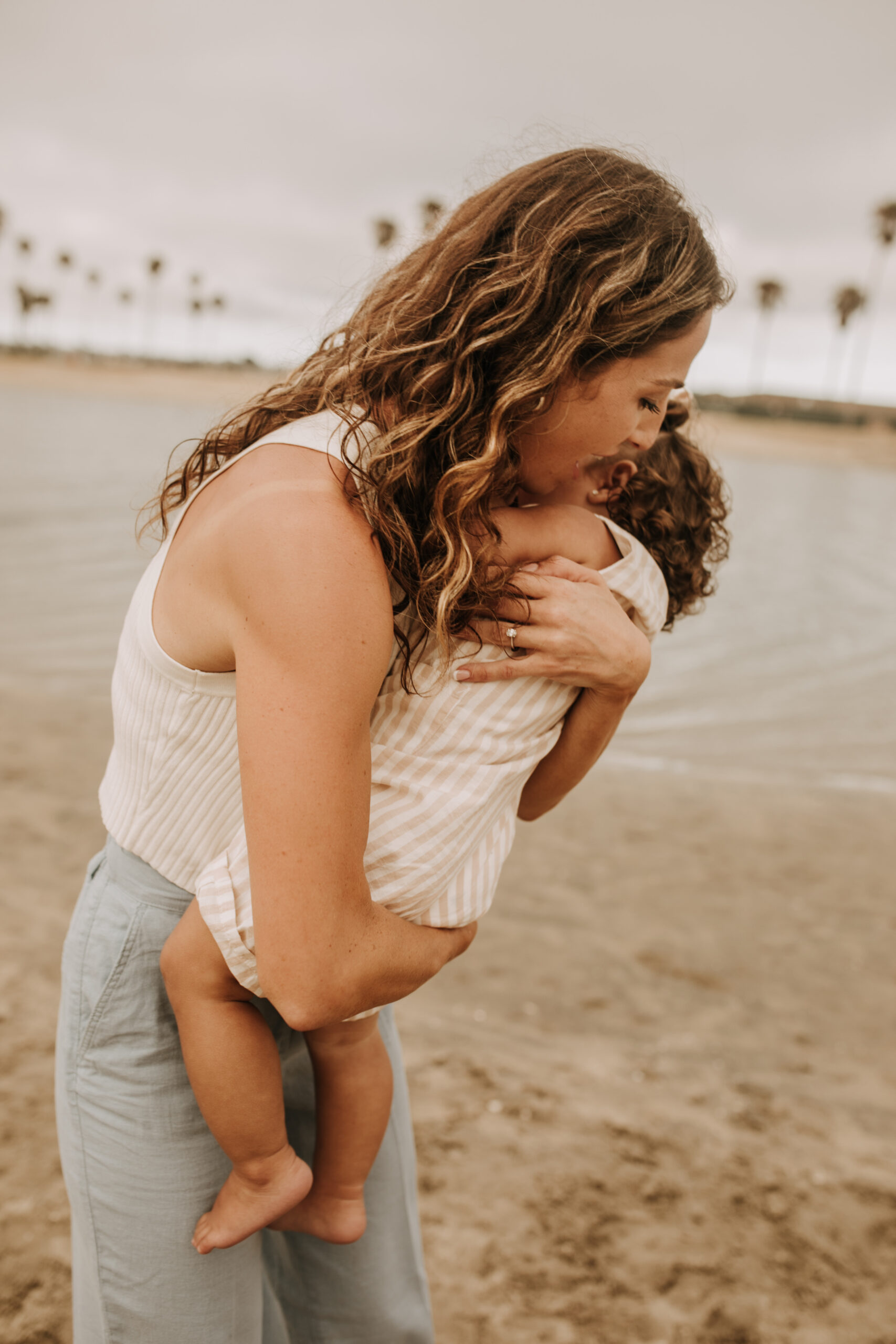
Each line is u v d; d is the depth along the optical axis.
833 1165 2.93
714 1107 3.19
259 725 0.94
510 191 1.07
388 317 1.12
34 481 18.70
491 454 1.02
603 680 1.21
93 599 10.35
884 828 6.17
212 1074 1.16
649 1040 3.60
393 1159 1.54
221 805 1.15
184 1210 1.22
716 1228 2.62
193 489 1.21
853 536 23.73
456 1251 2.47
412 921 1.16
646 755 7.44
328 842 0.95
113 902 1.23
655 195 1.06
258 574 0.95
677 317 1.04
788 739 8.09
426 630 1.14
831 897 5.06
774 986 4.09
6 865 4.45
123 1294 1.22
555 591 1.17
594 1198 2.71
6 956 3.67
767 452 60.41
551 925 4.50
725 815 6.20
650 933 4.50
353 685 0.95
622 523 1.51
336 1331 1.54
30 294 102.81
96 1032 1.22
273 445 1.04
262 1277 1.58
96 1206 1.22
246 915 1.08
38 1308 2.19
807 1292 2.42
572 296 0.99
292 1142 1.51
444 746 1.15
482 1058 3.36
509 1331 2.24
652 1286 2.40
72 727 6.59
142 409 48.59
